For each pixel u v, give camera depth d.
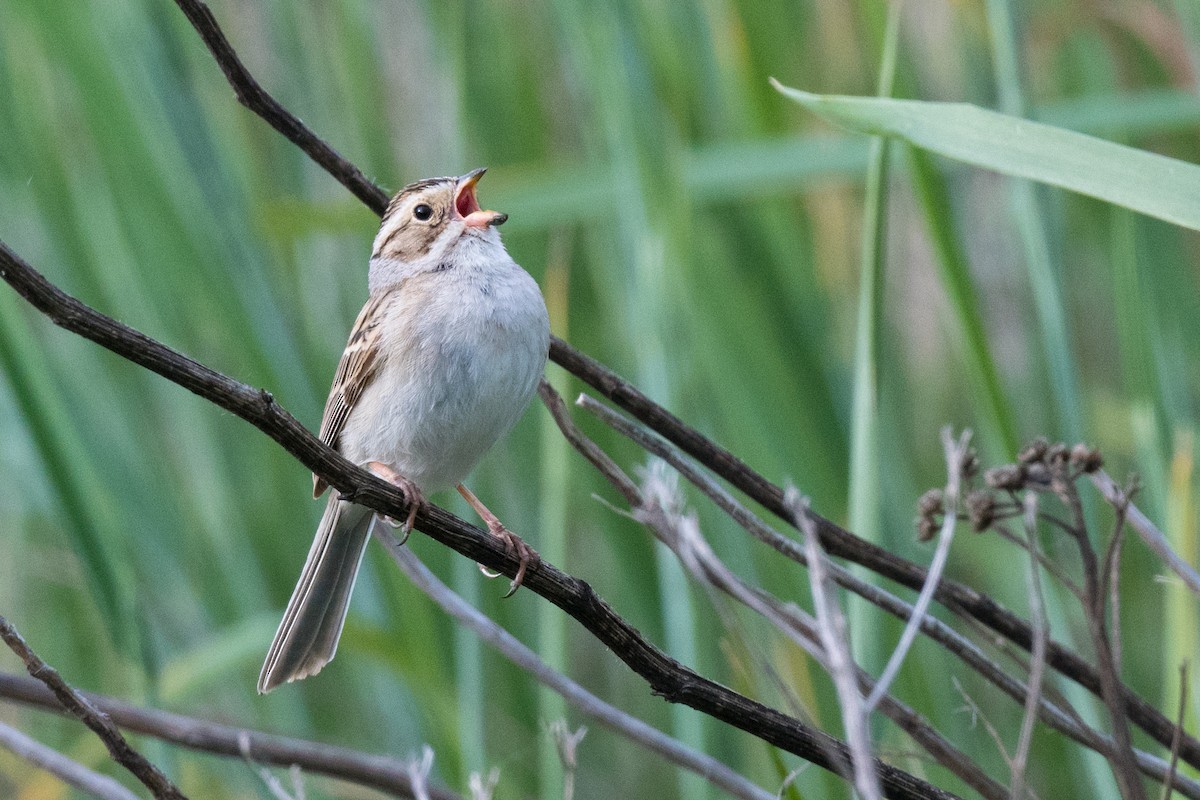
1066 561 10.51
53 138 11.22
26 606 12.20
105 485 10.51
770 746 6.98
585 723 11.70
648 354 8.98
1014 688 6.95
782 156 10.12
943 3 11.88
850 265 12.06
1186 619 8.06
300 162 11.59
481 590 10.91
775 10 11.34
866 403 7.64
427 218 8.45
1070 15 12.23
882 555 7.43
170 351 5.41
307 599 7.73
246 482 11.10
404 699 10.64
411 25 11.51
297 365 10.59
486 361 7.84
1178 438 9.23
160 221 10.60
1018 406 11.75
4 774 11.38
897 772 6.21
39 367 8.63
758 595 6.87
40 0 10.39
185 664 9.77
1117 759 6.05
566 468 9.00
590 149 11.66
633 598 10.58
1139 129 10.02
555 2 9.95
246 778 10.60
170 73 10.79
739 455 10.07
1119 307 8.98
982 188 12.04
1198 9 9.68
